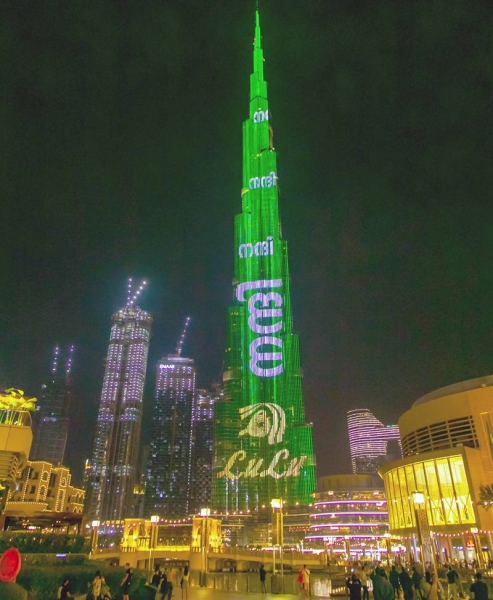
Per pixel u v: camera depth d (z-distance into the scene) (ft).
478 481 237.25
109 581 116.26
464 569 184.34
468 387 284.20
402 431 314.14
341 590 138.10
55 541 134.62
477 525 226.38
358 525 565.12
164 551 334.03
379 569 86.69
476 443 252.21
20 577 96.02
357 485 625.82
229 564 378.94
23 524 198.39
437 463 255.29
